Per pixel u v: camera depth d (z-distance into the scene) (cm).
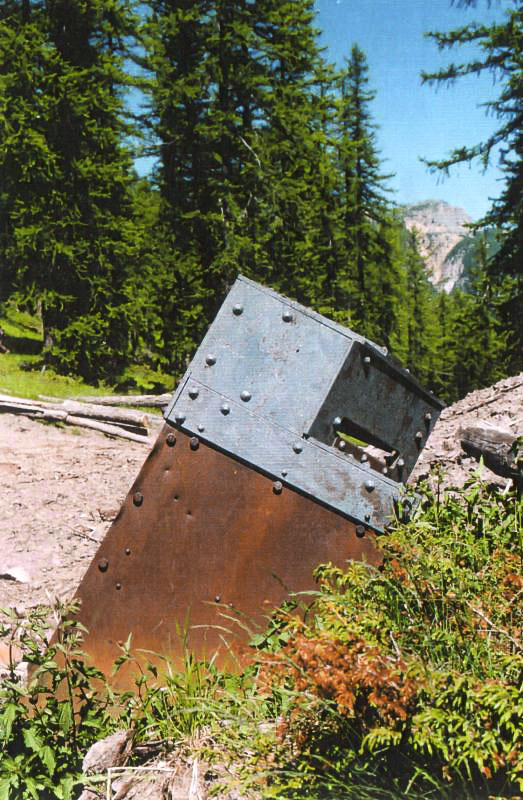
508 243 2716
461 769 242
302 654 236
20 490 862
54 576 599
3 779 275
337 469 333
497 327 2852
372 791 238
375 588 291
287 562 334
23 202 2439
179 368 2780
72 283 2539
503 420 866
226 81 2647
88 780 271
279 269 2803
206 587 337
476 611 267
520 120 2489
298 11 2769
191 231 2692
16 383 1936
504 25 2361
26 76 2397
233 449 336
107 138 2567
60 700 328
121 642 339
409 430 360
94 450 1153
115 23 2678
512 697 216
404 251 6012
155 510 341
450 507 346
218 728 290
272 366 338
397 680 227
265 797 246
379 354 338
